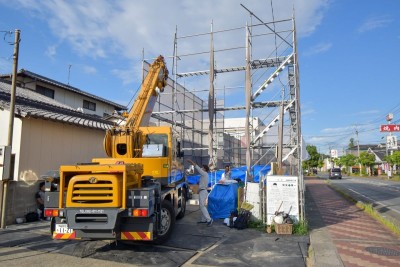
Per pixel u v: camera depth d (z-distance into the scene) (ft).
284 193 30.35
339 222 34.40
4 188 29.63
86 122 43.09
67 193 20.42
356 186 97.19
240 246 24.20
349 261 20.49
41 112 36.52
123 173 20.44
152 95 32.96
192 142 68.69
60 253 21.80
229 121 101.45
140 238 20.90
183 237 27.04
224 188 38.01
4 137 34.53
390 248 23.63
